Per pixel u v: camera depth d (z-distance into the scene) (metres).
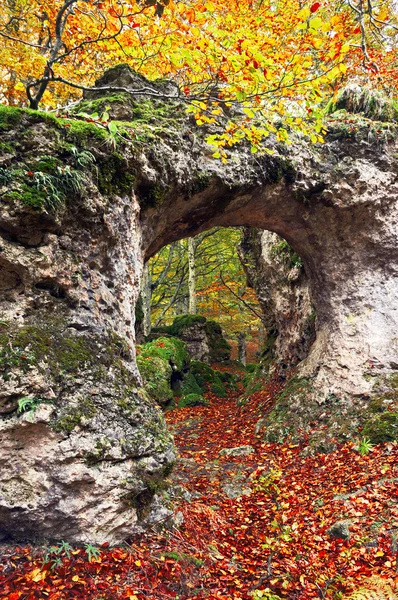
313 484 6.21
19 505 3.58
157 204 5.68
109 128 4.44
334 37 4.51
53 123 4.14
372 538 4.61
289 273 10.56
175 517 4.59
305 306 10.16
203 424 10.71
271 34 6.70
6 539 3.66
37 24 8.27
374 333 8.01
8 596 3.09
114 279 4.82
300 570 4.17
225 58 4.56
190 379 14.02
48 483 3.69
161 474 4.51
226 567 4.17
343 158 7.88
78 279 4.25
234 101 4.93
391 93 8.55
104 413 4.08
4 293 3.93
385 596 3.66
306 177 7.59
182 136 6.07
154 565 3.84
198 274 20.39
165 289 22.70
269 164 7.16
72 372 3.96
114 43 5.74
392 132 7.97
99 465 3.93
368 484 5.75
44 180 3.89
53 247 4.11
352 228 8.16
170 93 6.30
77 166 4.26
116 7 4.75
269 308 12.55
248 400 11.62
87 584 3.38
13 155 3.84
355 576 4.05
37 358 3.74
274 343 12.35
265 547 4.46
